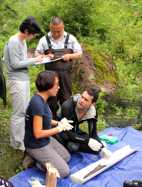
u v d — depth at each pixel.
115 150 5.16
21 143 5.27
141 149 5.22
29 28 4.84
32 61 5.00
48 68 5.41
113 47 9.03
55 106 5.12
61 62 5.36
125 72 8.12
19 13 9.20
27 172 4.61
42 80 4.34
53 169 3.89
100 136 5.47
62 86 5.46
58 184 4.40
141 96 7.22
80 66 6.99
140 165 4.83
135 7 10.94
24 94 5.07
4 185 3.43
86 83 6.90
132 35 9.55
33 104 4.34
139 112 6.69
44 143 4.53
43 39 5.42
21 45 4.93
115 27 9.55
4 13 9.08
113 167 4.77
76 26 8.78
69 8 8.72
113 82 7.35
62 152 4.80
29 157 4.76
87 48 7.52
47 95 4.42
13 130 5.25
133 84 7.77
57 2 8.73
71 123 4.98
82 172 4.55
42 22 8.71
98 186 4.38
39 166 4.61
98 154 4.99
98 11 9.27
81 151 5.08
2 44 8.00
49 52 5.36
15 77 5.00
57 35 5.32
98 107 6.71
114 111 6.83
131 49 9.02
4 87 4.82
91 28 9.03
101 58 7.52
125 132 5.69
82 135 5.05
